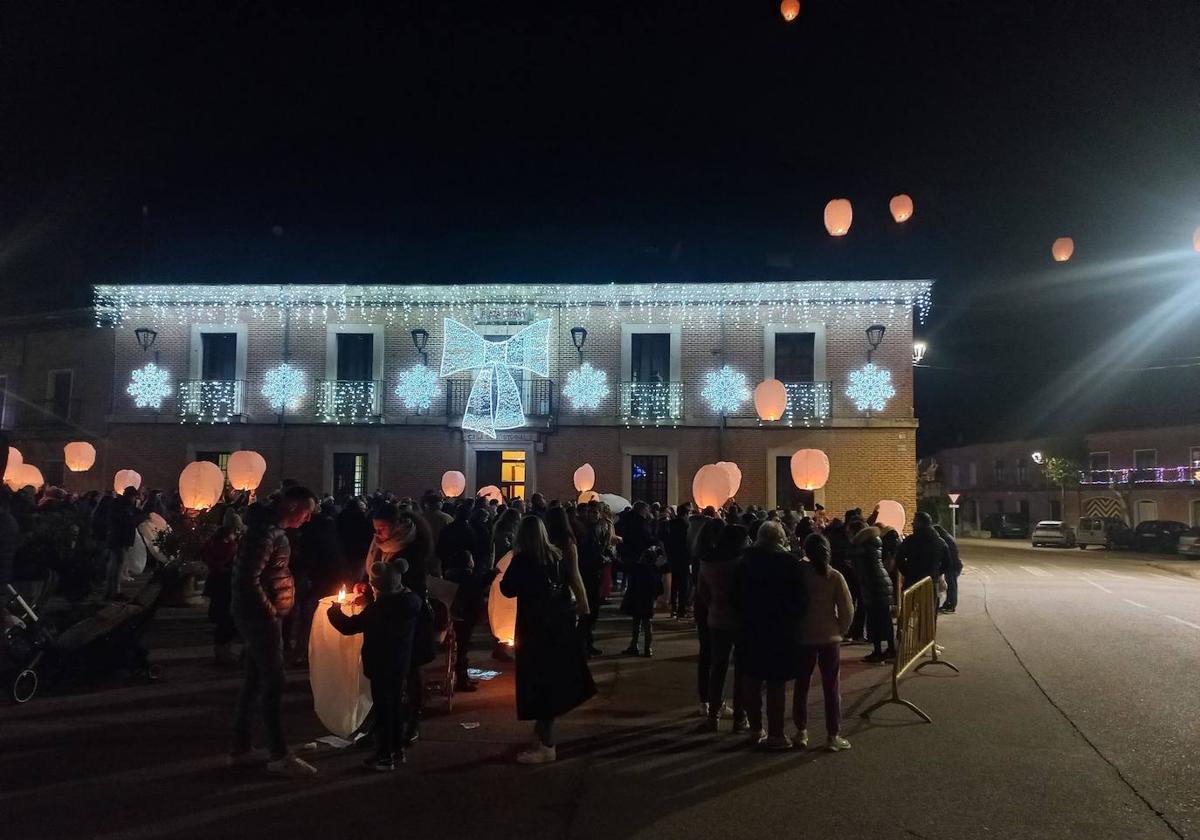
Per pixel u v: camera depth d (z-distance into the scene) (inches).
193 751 233.0
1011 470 2150.6
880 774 221.0
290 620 342.0
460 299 831.7
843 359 799.7
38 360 930.1
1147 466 1743.4
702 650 283.0
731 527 271.1
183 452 847.1
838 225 644.1
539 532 232.7
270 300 846.5
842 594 247.6
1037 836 180.9
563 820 187.0
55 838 173.8
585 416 815.1
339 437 834.2
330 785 207.8
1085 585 788.0
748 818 189.5
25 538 402.3
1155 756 236.4
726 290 802.8
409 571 246.5
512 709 286.8
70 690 301.9
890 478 788.0
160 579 319.3
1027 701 301.6
